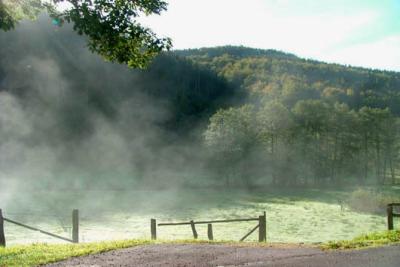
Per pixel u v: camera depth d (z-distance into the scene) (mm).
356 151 99000
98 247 13359
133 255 12258
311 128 98188
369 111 101562
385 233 15094
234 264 10820
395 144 100812
